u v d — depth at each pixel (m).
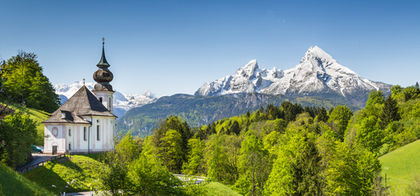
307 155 68.75
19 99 116.38
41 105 131.12
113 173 45.00
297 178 66.94
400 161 96.88
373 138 111.75
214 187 68.69
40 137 79.38
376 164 78.06
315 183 65.75
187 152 107.38
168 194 48.94
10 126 58.41
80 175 65.00
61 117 79.06
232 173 89.94
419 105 139.75
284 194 67.00
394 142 115.62
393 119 141.38
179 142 106.44
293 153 71.94
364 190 71.81
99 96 110.50
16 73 115.06
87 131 83.06
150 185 46.50
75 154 78.00
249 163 83.12
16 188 33.69
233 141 135.38
